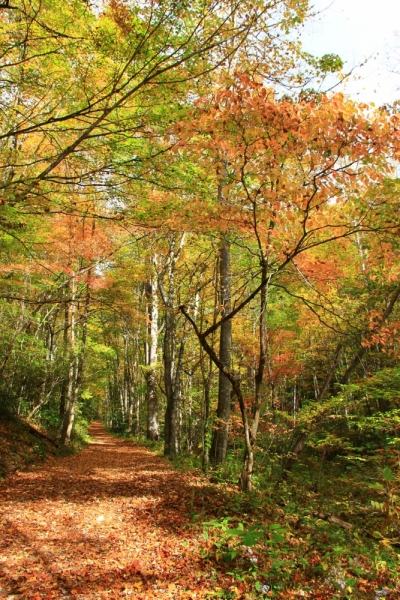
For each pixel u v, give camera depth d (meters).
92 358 19.14
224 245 7.49
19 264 10.25
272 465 10.09
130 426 28.36
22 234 8.27
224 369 6.33
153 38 4.93
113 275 12.50
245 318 12.20
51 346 16.11
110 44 5.24
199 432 18.06
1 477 8.61
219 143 4.57
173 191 6.08
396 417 8.28
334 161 4.32
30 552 4.61
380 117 3.98
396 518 5.41
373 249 5.57
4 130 7.27
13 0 5.36
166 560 4.39
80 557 4.52
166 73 5.19
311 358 13.54
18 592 3.65
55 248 10.12
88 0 5.02
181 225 5.91
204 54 5.06
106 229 10.95
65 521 5.86
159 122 5.52
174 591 3.67
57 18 5.41
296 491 7.67
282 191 4.80
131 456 14.73
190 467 11.15
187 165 5.71
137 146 6.00
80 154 6.18
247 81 4.20
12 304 12.07
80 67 5.84
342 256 6.56
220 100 4.29
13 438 11.61
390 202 4.73
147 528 5.48
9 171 7.74
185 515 5.93
